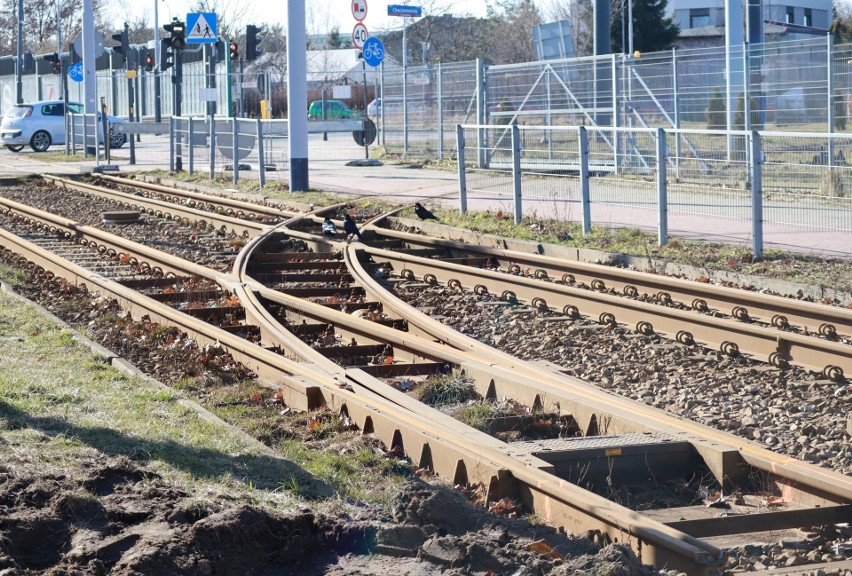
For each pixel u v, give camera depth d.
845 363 9.51
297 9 24.92
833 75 22.81
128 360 10.31
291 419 8.32
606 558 5.18
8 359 9.52
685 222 18.41
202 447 7.09
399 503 6.02
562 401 8.30
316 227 19.98
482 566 5.32
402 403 8.22
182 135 32.66
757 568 5.73
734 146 20.58
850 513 6.25
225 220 19.97
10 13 111.06
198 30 38.91
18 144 46.56
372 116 45.94
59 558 5.32
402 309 12.09
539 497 6.29
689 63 26.02
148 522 5.68
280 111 55.66
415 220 19.89
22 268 16.05
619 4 60.41
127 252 16.64
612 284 13.90
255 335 11.39
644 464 7.10
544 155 22.25
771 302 11.70
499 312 12.73
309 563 5.57
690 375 9.80
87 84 41.28
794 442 7.87
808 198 15.52
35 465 6.38
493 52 84.06
